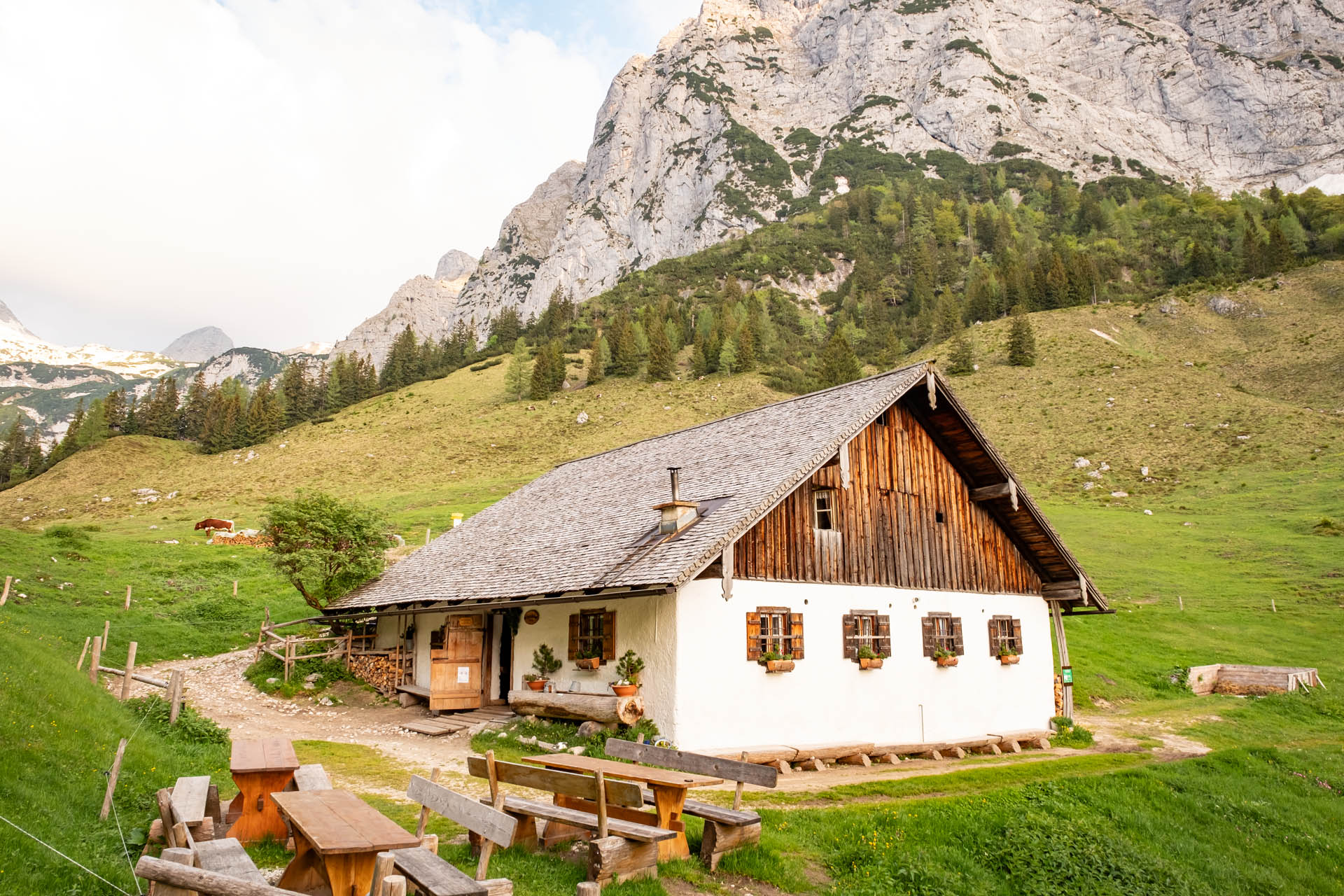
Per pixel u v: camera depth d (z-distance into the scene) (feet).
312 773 30.30
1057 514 214.69
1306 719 83.56
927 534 68.90
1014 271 535.60
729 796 42.63
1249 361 364.79
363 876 21.49
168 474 367.04
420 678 78.95
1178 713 85.10
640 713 53.16
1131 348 398.62
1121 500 226.58
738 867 29.66
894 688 63.26
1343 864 46.26
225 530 207.10
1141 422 292.81
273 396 499.10
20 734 32.24
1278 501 203.82
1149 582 150.92
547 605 65.36
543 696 59.82
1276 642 116.16
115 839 26.71
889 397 62.80
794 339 581.94
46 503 323.57
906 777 50.11
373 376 549.95
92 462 388.57
